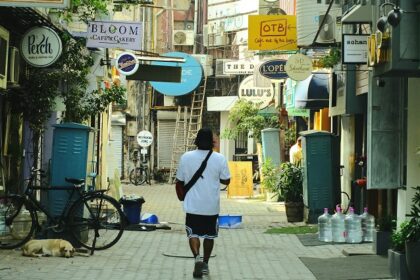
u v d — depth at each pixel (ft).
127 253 48.01
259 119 134.62
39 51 52.24
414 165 44.39
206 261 39.91
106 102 66.69
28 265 41.57
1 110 55.26
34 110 57.47
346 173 75.82
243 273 41.45
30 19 52.39
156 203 100.32
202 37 172.04
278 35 81.61
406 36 37.81
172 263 44.50
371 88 46.14
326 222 55.36
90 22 62.80
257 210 89.40
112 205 48.08
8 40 49.90
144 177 151.12
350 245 53.31
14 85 52.65
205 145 40.01
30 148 61.82
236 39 163.12
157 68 90.94
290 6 99.19
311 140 67.41
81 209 47.29
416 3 37.93
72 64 59.62
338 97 74.02
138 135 146.92
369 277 39.86
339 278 39.75
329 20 66.90
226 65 132.87
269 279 39.58
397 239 39.01
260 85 116.26
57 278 38.11
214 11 169.07
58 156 48.75
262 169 99.71
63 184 48.57
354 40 53.21
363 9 52.42
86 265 42.45
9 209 46.47
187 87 134.51
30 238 46.26
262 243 55.52
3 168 55.67
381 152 46.14
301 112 99.86
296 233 61.72
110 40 62.85
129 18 132.98
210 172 39.45
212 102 163.12
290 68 72.54
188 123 166.50
